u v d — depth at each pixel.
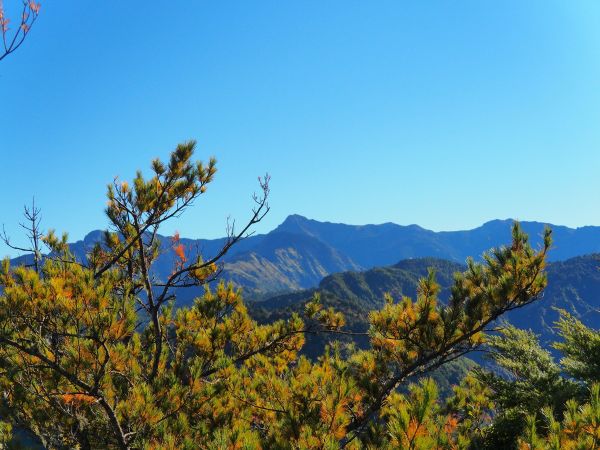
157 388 5.39
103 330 4.22
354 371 5.02
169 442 4.25
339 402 3.84
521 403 6.05
